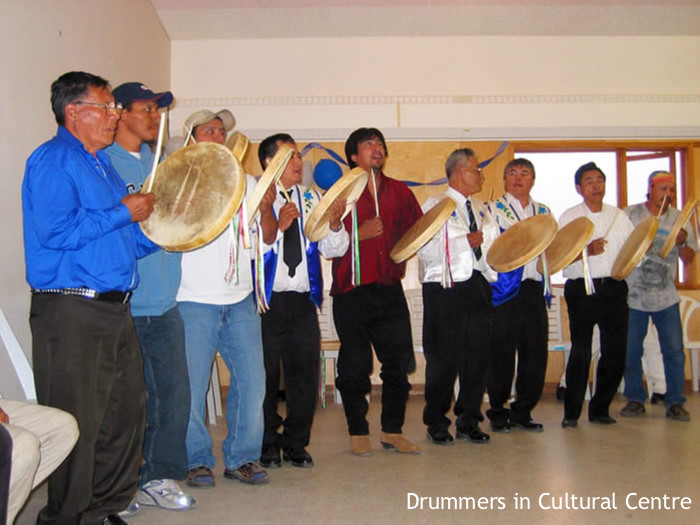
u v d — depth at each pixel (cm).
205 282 287
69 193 209
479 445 374
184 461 271
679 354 461
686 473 311
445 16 599
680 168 638
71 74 223
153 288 262
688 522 245
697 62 632
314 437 409
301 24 605
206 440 297
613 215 450
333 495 280
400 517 252
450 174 393
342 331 353
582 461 335
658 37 630
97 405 216
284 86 623
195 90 621
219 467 332
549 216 384
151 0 563
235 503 270
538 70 627
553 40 627
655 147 636
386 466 328
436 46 625
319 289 330
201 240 230
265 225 300
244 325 296
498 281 400
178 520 250
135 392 234
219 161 239
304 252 324
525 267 405
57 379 211
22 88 324
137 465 240
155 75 574
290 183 330
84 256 214
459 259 371
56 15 369
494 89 625
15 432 177
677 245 460
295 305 321
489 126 621
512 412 427
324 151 621
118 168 261
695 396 558
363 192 359
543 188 640
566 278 438
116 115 227
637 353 475
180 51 622
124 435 234
